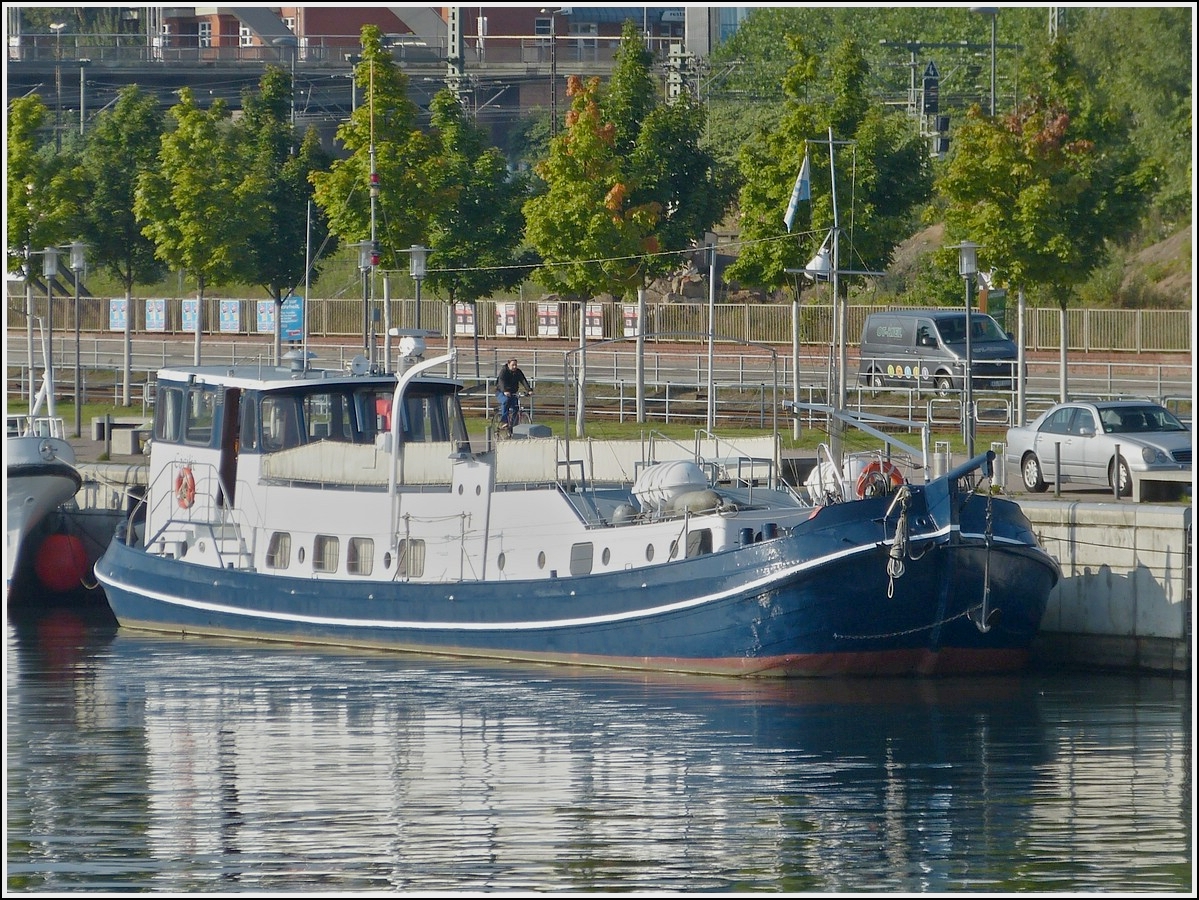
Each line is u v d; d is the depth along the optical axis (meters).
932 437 177.38
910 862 76.69
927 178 196.88
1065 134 176.38
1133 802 86.44
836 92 189.00
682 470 120.50
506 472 125.12
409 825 82.88
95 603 163.38
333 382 136.25
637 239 195.38
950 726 102.62
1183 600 116.06
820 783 90.56
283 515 135.75
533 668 121.12
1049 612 122.50
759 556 112.38
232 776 93.00
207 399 141.25
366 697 112.75
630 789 89.44
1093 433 140.00
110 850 79.38
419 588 126.81
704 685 113.75
